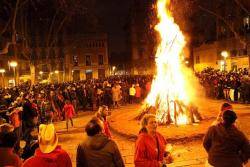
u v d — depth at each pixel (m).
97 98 25.86
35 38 56.69
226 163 4.96
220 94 25.95
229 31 46.31
